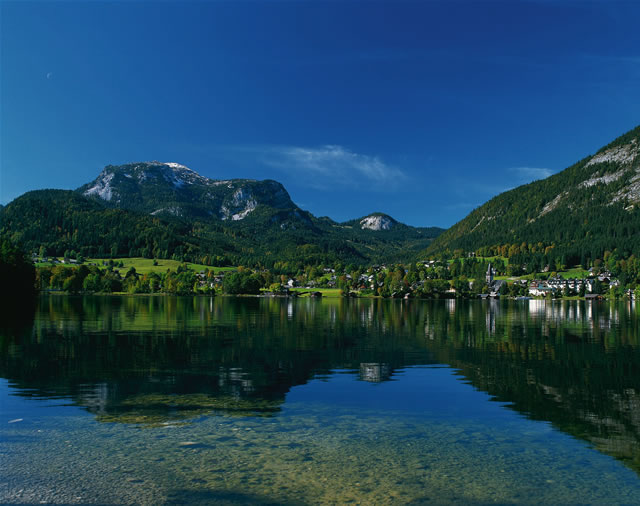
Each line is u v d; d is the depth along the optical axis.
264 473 12.93
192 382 24.34
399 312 98.56
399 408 19.61
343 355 34.59
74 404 19.70
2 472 12.90
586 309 115.38
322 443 15.28
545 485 12.39
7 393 21.55
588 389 23.38
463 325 63.34
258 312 92.25
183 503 11.25
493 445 15.26
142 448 14.66
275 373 27.09
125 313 80.00
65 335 45.34
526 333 52.00
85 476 12.68
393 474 12.97
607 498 11.72
